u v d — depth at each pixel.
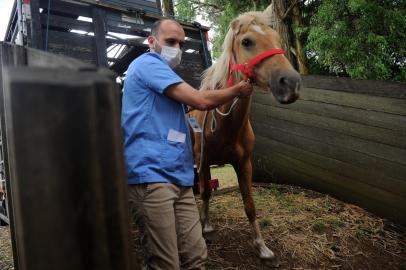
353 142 2.96
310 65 6.34
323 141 3.25
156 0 3.78
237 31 1.93
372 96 2.57
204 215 2.87
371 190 3.07
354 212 3.28
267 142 3.98
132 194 1.44
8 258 2.73
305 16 6.51
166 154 1.43
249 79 1.83
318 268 2.41
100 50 2.87
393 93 2.42
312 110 3.17
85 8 2.90
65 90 0.40
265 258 2.41
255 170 4.60
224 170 6.73
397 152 2.62
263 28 1.85
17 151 0.39
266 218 3.16
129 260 0.46
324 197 3.73
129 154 1.43
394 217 3.00
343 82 2.76
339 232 2.88
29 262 0.41
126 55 3.66
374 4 4.59
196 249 1.48
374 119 2.66
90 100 0.42
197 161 2.62
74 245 0.42
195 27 3.64
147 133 1.43
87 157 0.42
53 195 0.41
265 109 3.72
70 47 2.74
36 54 0.91
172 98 1.44
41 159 0.40
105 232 0.43
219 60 2.19
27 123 0.39
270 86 1.68
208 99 1.45
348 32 4.93
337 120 2.99
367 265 2.46
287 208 3.43
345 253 2.59
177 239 1.51
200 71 3.62
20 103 0.39
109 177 0.43
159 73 1.43
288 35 6.09
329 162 3.34
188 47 3.59
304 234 2.86
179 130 1.51
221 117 2.21
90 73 0.44
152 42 1.64
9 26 3.25
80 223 0.42
